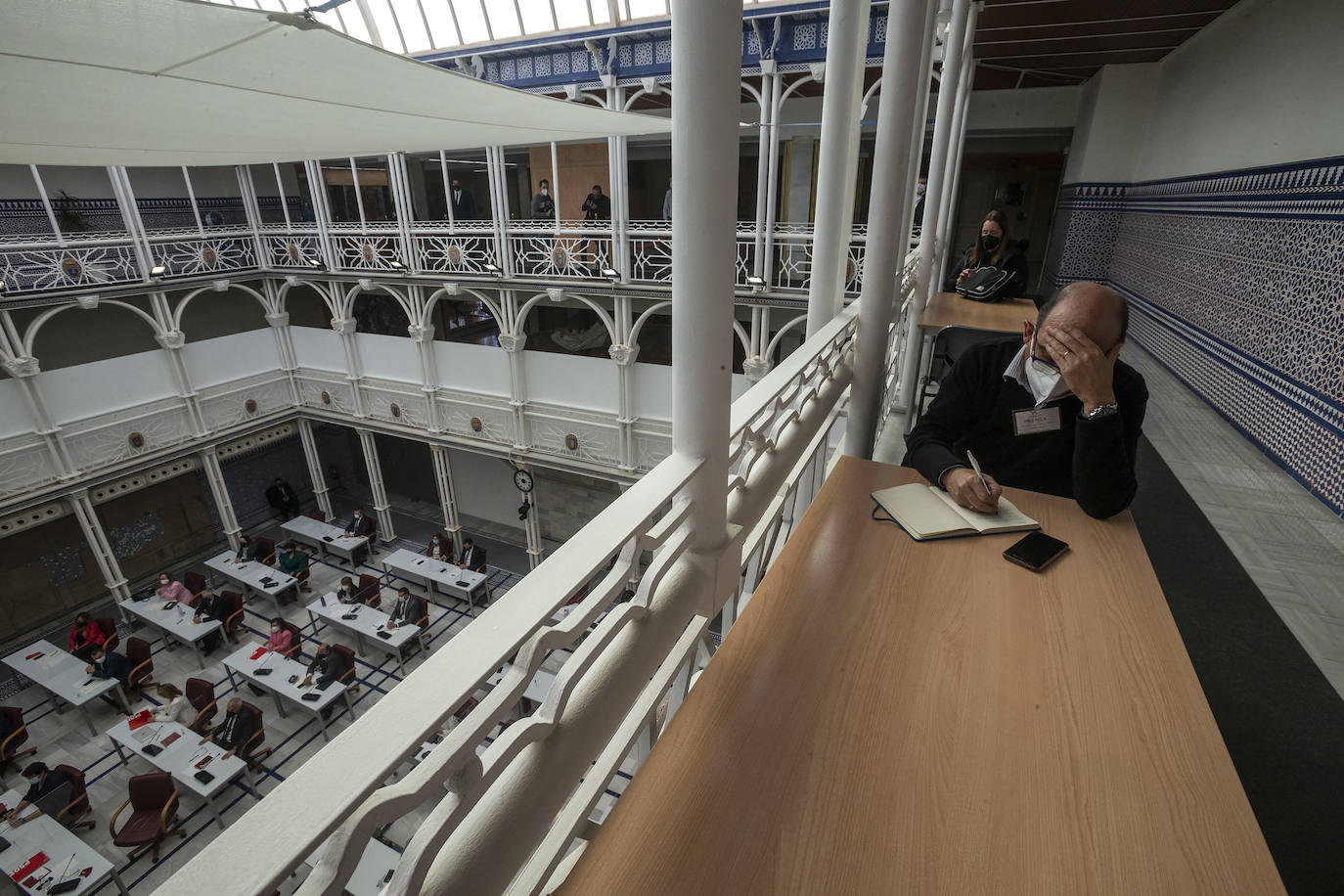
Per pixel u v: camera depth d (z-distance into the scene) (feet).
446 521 46.50
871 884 2.67
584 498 47.62
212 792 22.98
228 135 11.94
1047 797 3.03
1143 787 3.07
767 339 32.96
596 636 3.42
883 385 9.04
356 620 33.14
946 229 18.34
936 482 5.97
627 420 36.65
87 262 37.22
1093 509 5.41
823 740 3.37
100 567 41.27
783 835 2.88
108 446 37.88
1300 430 8.05
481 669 2.35
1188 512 7.06
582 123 15.38
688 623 4.60
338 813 1.79
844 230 7.93
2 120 8.54
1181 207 16.06
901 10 7.03
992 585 4.64
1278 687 4.61
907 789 3.08
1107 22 18.10
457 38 32.55
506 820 2.67
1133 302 20.04
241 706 26.20
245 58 6.87
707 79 3.35
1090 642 4.06
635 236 34.32
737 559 4.95
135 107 8.51
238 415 44.60
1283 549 6.27
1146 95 23.18
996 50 23.26
